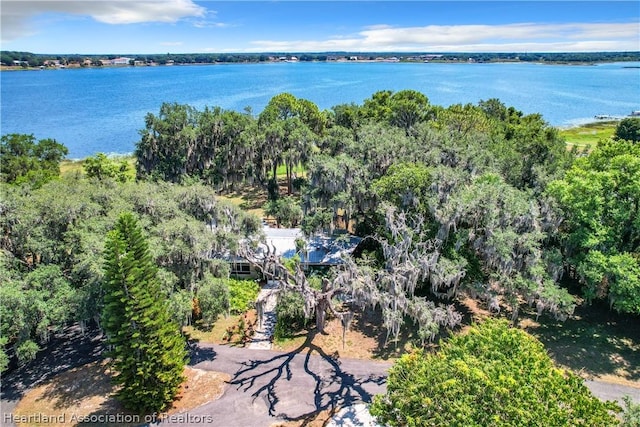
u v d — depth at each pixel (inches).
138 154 1857.8
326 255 1138.0
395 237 872.3
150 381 692.1
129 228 657.6
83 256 749.9
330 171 1109.7
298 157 1681.8
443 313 813.9
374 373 797.9
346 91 6397.6
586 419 424.8
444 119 1930.4
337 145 1563.7
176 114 1834.4
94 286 740.7
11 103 5502.0
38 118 4387.3
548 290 821.9
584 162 1041.5
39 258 936.3
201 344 891.4
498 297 978.1
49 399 737.0
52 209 837.2
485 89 6628.9
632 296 802.8
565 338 883.4
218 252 959.6
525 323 938.1
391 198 997.8
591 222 854.5
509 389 433.1
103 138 3454.7
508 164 1316.4
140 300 647.1
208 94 6225.4
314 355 853.8
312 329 943.0
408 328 933.8
